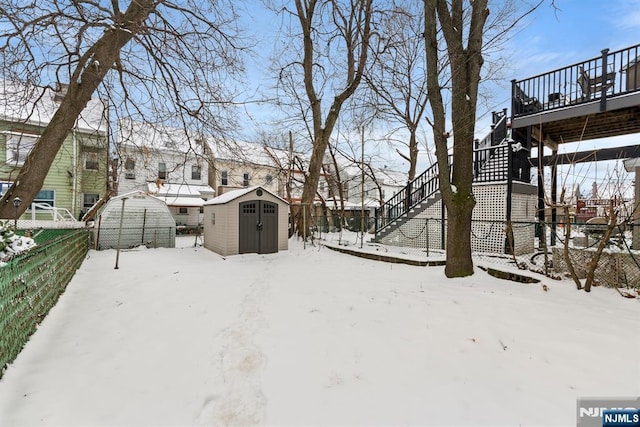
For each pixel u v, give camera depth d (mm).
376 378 2502
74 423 1992
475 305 4043
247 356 2863
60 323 3568
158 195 18609
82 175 14859
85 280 5723
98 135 7258
